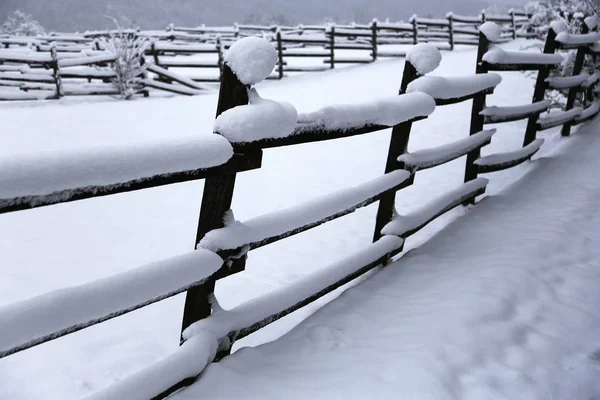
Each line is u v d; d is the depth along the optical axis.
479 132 4.25
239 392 1.91
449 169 5.80
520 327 2.40
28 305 1.42
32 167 1.30
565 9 8.27
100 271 3.37
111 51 12.20
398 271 3.13
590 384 2.05
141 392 1.73
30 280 3.20
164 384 1.81
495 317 2.46
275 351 2.25
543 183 4.77
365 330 2.42
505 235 3.54
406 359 2.10
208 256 1.94
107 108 10.26
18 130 7.76
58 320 1.46
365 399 1.86
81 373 2.28
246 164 1.96
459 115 8.52
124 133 7.83
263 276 3.34
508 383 2.02
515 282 2.78
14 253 3.63
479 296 2.62
